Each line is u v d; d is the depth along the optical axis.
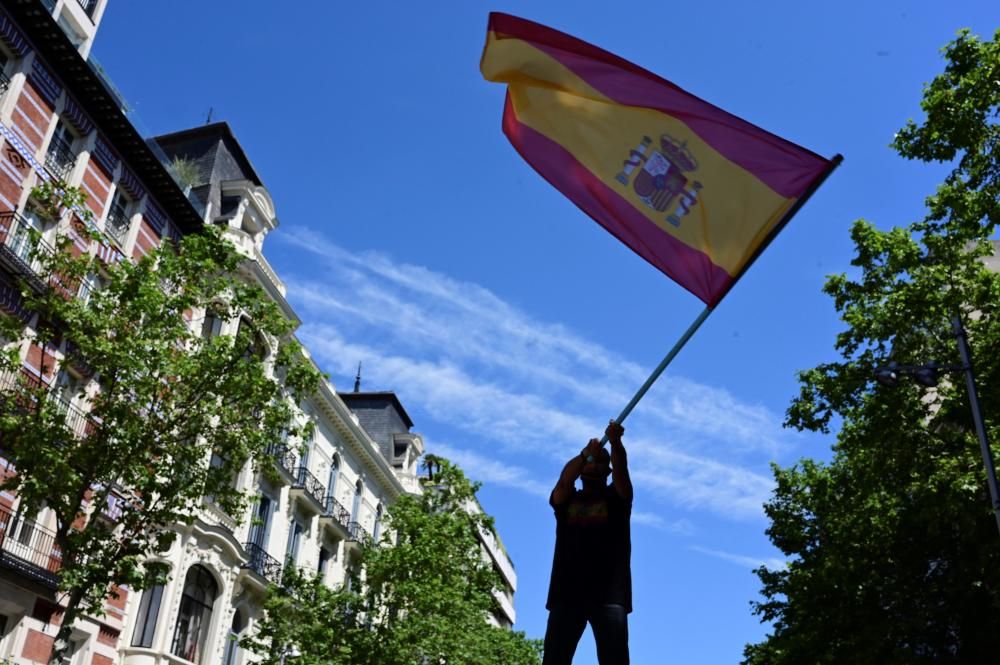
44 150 23.73
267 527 33.19
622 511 4.71
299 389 20.08
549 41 6.85
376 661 26.48
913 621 20.23
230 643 30.55
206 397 18.89
